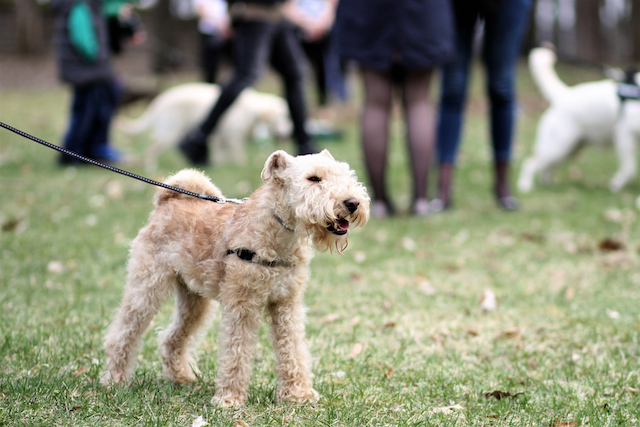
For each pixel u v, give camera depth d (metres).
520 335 3.71
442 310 4.13
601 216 6.50
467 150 10.80
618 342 3.56
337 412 2.70
